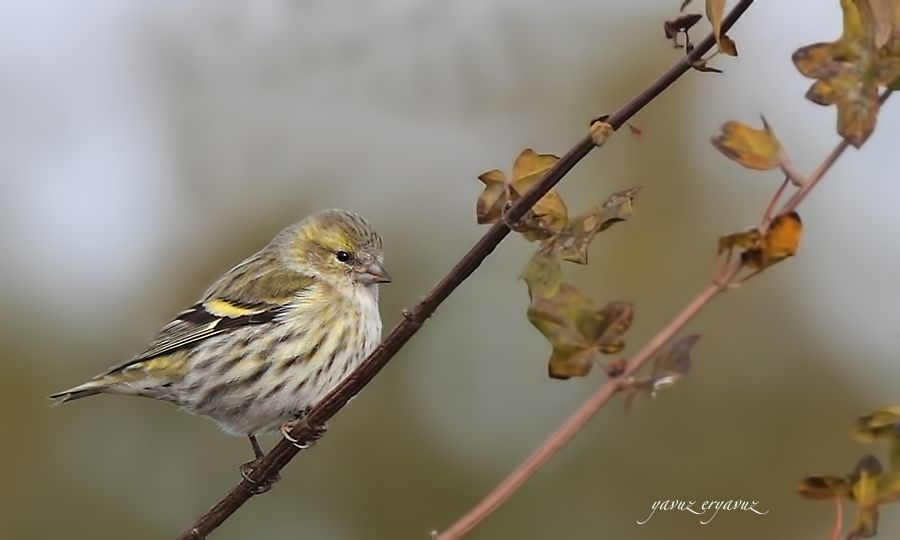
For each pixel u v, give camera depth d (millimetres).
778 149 4715
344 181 16391
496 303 15516
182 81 16516
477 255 5707
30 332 14914
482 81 16484
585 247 5176
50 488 14445
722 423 14008
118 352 15031
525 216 5641
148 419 14648
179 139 16422
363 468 14867
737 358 14180
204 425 14523
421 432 14969
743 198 15031
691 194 15258
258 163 16406
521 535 14219
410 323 6004
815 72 4629
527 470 4445
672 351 4508
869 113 4555
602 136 5266
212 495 14406
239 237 15930
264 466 7957
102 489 14500
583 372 4707
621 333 4695
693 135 15594
